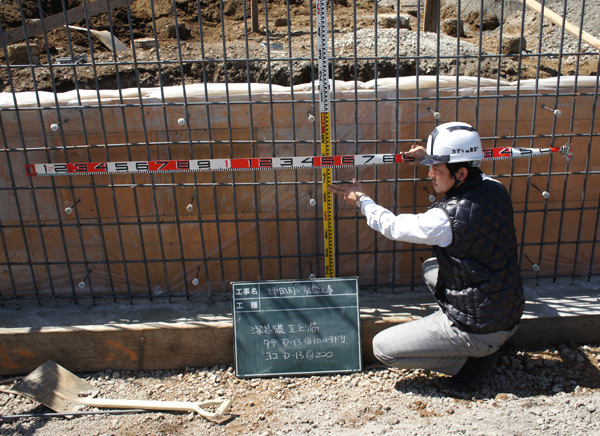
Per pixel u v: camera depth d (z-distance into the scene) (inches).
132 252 147.9
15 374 134.2
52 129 129.4
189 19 405.4
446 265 115.9
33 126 135.9
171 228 145.3
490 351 118.6
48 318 137.6
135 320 136.0
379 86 136.7
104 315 138.9
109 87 252.8
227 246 148.0
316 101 135.0
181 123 128.9
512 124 140.7
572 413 114.5
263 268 150.2
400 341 122.1
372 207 119.8
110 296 147.5
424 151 128.7
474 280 113.2
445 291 119.9
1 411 121.3
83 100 135.0
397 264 152.3
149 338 132.4
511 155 130.5
